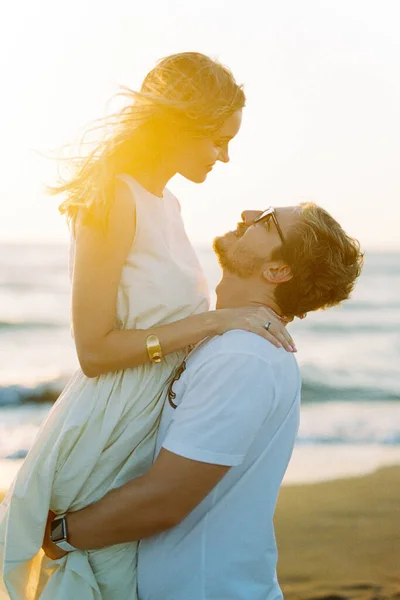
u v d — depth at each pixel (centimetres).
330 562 527
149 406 223
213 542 216
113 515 208
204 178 232
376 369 1573
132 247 217
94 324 212
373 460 844
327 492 702
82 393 223
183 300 224
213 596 215
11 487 231
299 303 232
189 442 204
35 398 1258
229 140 228
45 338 1761
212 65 219
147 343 214
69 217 221
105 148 216
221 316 219
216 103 216
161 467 206
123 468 220
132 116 214
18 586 222
